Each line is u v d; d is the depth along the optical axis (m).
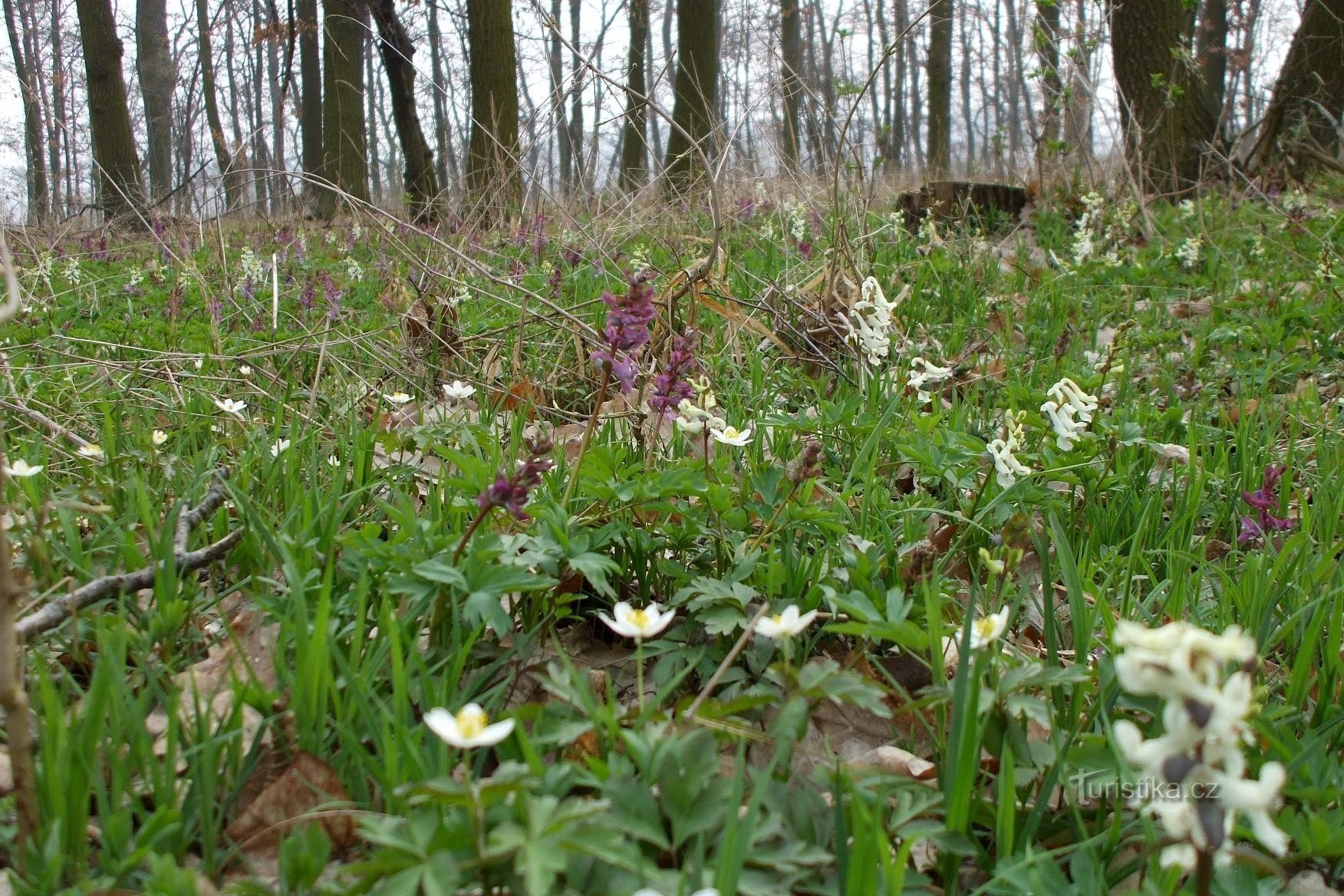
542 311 5.41
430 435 3.18
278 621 2.11
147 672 1.88
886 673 1.99
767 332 4.38
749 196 8.01
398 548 2.20
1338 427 4.03
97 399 3.96
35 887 1.40
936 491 3.36
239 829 1.63
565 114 6.41
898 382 4.13
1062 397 3.00
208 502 2.65
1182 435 3.90
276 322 5.35
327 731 1.80
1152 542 2.99
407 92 14.02
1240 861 1.50
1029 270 7.26
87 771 1.53
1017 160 11.48
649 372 3.96
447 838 1.33
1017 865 1.47
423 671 1.84
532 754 1.54
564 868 1.24
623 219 7.36
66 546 2.50
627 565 2.56
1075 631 2.12
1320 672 2.03
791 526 2.55
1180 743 1.17
